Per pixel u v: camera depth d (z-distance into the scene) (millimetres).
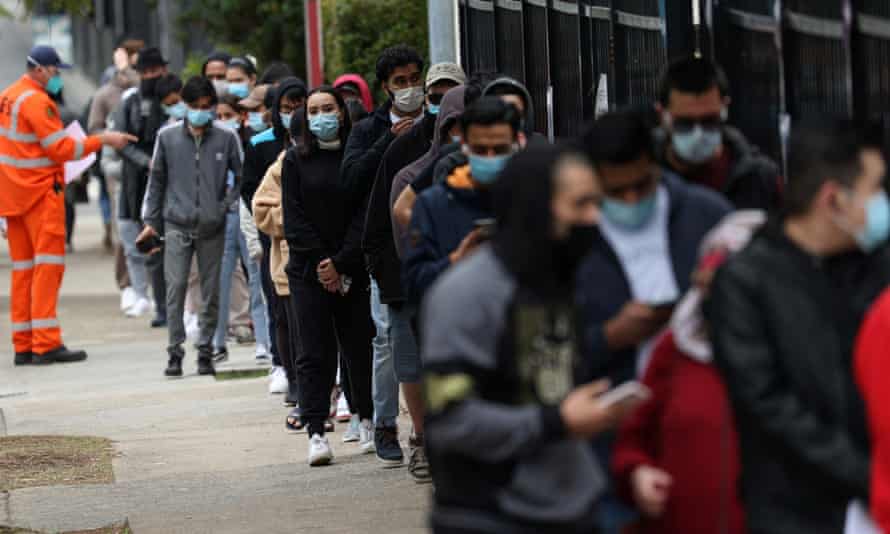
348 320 19875
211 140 27562
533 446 8789
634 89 16812
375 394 19312
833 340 9281
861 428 9297
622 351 10531
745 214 10023
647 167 10234
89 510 17875
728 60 14344
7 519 17547
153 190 27703
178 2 51188
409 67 19391
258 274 28734
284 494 18203
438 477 9219
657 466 10297
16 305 30922
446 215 13727
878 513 8875
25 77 30422
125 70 39219
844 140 9117
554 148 8938
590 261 10523
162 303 35750
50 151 30219
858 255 9422
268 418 23703
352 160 18953
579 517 9070
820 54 12484
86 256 53125
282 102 22891
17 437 22828
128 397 26188
